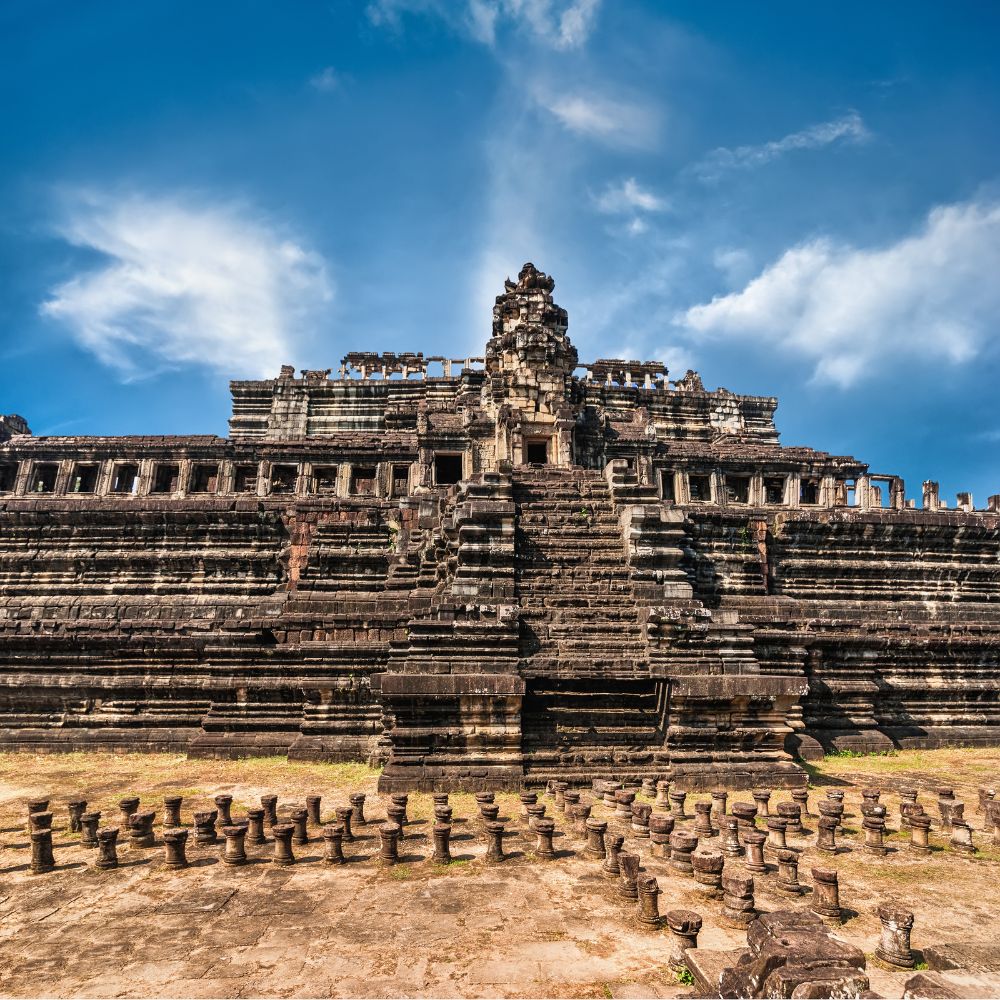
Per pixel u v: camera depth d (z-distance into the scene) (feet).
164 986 26.78
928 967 27.07
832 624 88.99
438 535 83.05
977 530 109.60
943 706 91.81
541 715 62.28
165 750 81.61
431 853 42.11
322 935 31.12
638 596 70.54
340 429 182.39
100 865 40.06
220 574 104.99
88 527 107.76
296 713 79.00
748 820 43.32
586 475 88.53
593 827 41.70
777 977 22.02
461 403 165.17
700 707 61.72
